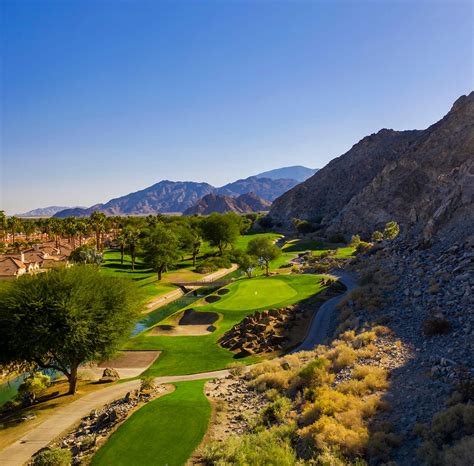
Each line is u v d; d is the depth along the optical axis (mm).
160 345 47656
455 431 15555
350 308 44031
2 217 123312
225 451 18625
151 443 20766
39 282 33125
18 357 32781
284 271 95938
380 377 22797
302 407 21672
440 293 34750
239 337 47125
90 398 32375
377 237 110750
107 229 151250
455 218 48188
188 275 101875
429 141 162750
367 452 15992
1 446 24172
